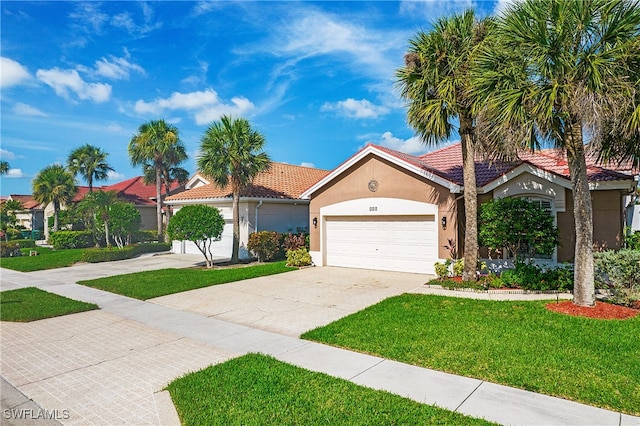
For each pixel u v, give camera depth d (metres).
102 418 4.82
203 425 4.43
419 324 8.15
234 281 14.21
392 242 15.56
